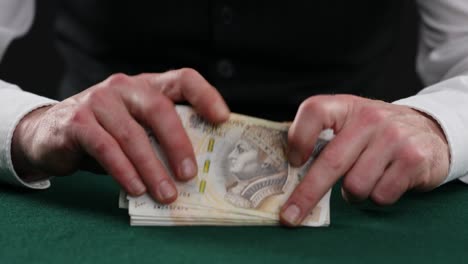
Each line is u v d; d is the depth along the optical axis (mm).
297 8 1860
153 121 1101
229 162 1135
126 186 1076
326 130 1161
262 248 970
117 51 1967
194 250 953
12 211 1139
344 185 1137
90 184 1341
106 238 1002
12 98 1316
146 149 1086
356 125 1126
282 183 1125
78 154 1181
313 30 1894
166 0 1866
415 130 1184
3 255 927
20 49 2762
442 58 1846
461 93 1429
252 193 1107
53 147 1176
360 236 1044
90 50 2008
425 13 1924
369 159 1129
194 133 1151
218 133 1157
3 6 1860
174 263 900
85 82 2062
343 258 938
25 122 1271
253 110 1971
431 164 1202
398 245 1003
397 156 1143
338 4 1890
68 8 2035
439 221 1139
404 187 1160
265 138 1161
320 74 1965
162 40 1911
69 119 1134
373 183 1134
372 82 2078
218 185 1114
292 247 978
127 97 1112
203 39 1895
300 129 1099
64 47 2098
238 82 1932
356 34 1945
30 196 1241
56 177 1387
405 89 2734
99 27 1955
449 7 1812
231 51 1892
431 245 1008
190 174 1094
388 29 2055
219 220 1087
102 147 1085
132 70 1980
